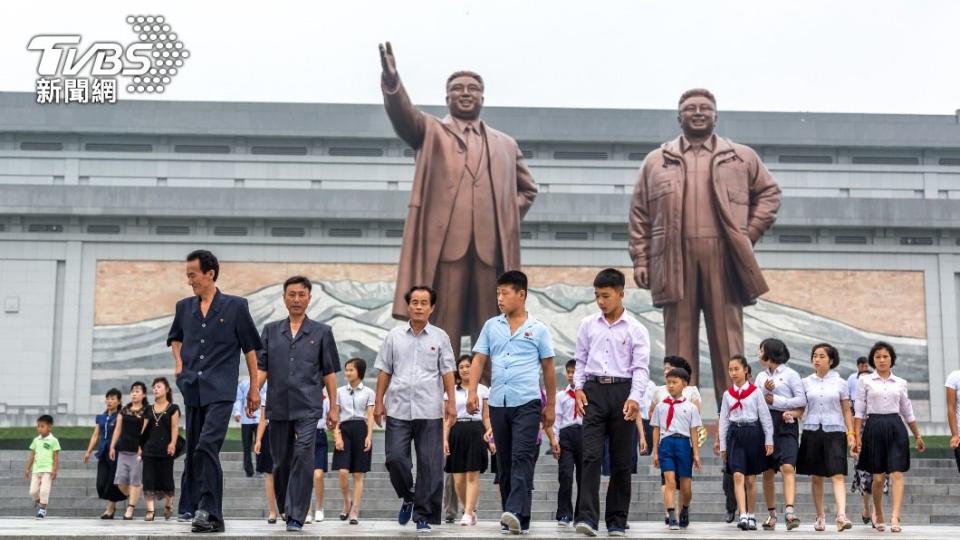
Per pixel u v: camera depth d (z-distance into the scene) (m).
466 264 18.77
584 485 8.34
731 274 19.28
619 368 8.45
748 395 10.84
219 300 8.23
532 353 8.56
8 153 37.62
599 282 8.48
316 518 11.87
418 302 8.74
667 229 19.22
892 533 9.91
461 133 19.02
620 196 31.92
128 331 31.19
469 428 10.88
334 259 31.73
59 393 30.81
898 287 31.47
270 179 37.91
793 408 10.73
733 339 19.11
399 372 8.72
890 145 37.88
